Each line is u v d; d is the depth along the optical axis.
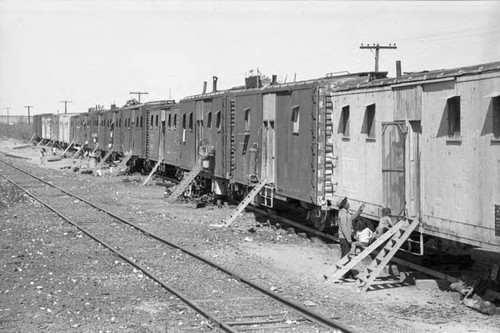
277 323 9.78
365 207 15.20
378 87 14.48
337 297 11.63
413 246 13.97
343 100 16.41
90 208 25.39
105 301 11.30
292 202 21.12
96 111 59.38
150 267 14.27
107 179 40.06
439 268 13.72
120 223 21.30
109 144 51.94
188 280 12.91
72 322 10.00
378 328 9.54
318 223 17.98
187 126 31.09
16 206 26.03
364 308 10.82
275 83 23.05
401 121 13.45
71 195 29.61
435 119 12.23
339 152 16.75
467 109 11.25
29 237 18.58
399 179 13.52
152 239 18.19
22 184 35.28
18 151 76.94
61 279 13.09
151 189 34.19
